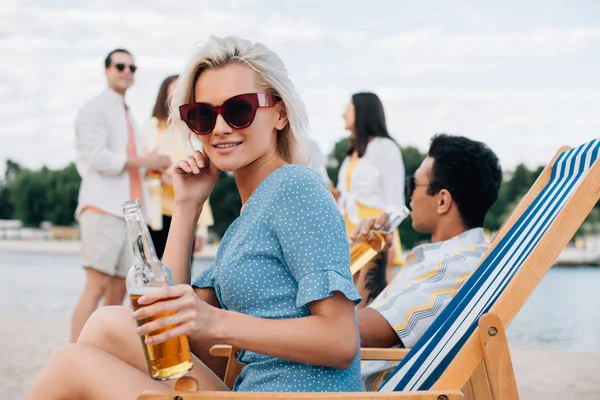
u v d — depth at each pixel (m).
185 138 2.23
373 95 5.48
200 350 2.51
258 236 1.86
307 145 2.06
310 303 1.79
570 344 7.05
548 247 1.83
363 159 5.48
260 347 1.71
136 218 1.72
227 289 1.89
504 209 33.09
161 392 1.69
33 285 12.62
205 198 2.30
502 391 1.78
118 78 5.27
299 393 1.65
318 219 1.81
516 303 1.81
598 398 4.02
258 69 1.99
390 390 2.13
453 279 2.58
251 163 2.04
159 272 1.71
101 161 5.06
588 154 2.17
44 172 53.19
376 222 2.98
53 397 1.84
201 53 2.02
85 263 5.09
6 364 4.70
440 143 2.82
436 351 2.06
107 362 1.85
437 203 2.81
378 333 2.55
